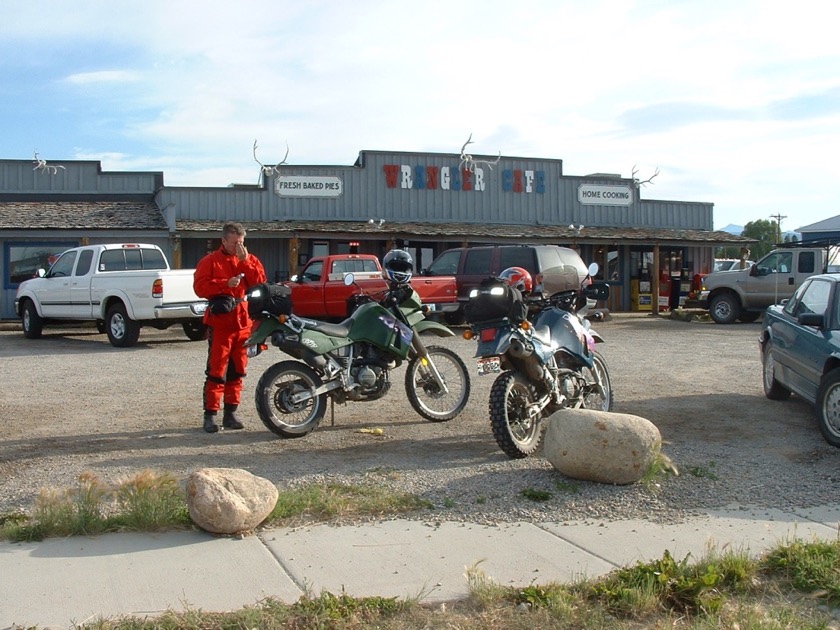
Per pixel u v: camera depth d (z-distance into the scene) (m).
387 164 26.28
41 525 5.31
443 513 5.82
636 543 5.29
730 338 18.17
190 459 7.19
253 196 24.94
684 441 7.88
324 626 4.06
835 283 8.69
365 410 9.34
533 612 4.25
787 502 6.13
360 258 19.83
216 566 4.85
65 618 4.14
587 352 8.03
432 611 4.28
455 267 20.39
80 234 22.39
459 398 8.84
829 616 4.28
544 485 6.39
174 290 15.88
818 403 7.86
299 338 7.64
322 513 5.75
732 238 28.86
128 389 10.91
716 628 4.09
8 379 11.81
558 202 28.55
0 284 22.39
